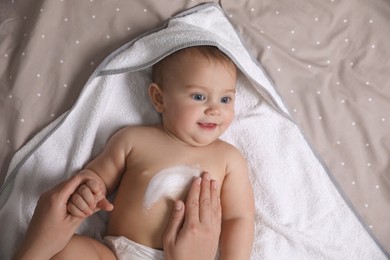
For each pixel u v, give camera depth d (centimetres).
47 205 108
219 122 119
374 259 132
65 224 108
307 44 136
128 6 133
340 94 135
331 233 131
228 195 124
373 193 133
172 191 118
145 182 119
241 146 133
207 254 115
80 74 131
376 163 134
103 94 127
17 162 127
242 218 123
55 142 128
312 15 136
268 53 134
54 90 130
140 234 117
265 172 131
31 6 133
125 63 126
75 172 126
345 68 136
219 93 118
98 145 130
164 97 122
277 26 135
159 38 124
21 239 126
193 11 133
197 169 121
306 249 130
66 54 131
